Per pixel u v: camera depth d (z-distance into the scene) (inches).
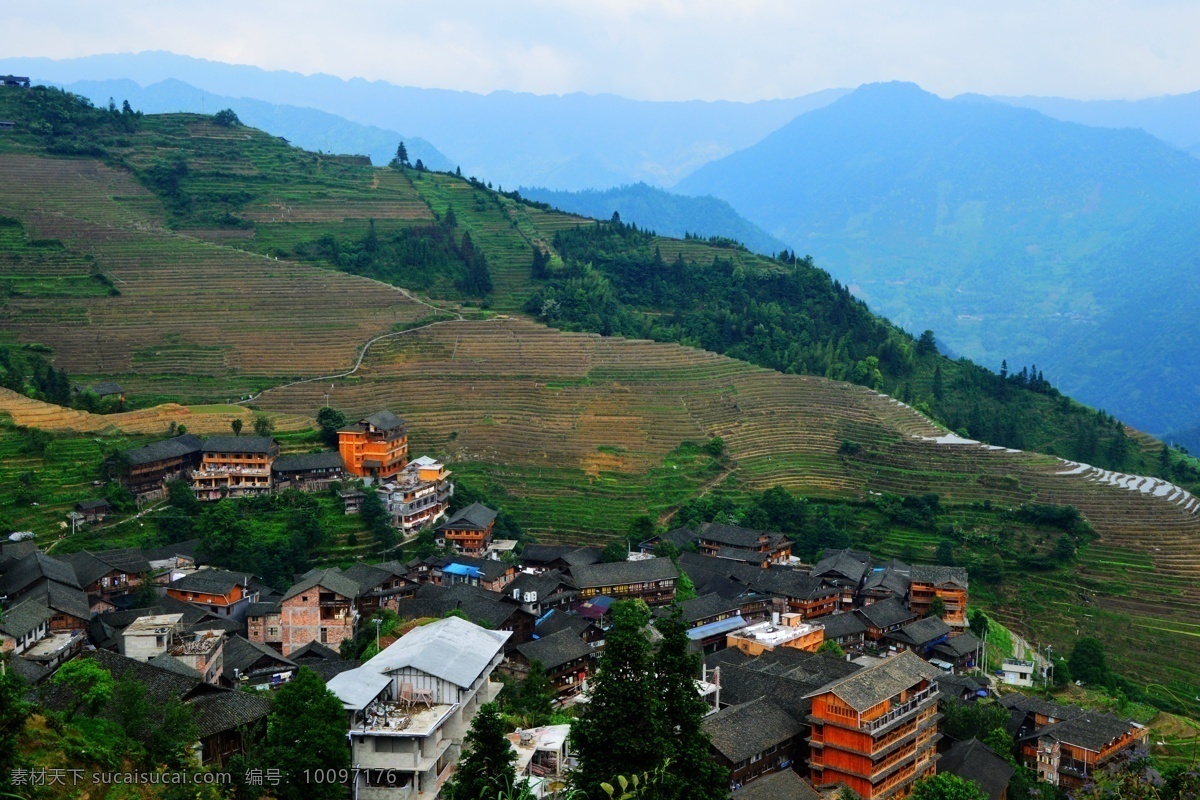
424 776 2571.4
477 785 2183.8
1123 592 6776.6
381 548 5944.9
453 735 2741.1
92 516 5610.2
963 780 3329.2
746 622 5511.8
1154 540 7298.2
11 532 5255.9
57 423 6427.2
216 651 3762.3
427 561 5693.9
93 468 6048.2
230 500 5974.4
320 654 4355.3
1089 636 6358.3
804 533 7007.9
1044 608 6624.0
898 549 7052.2
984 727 4055.1
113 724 2454.5
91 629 3954.2
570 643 4439.0
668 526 7145.7
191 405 7490.2
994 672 5556.1
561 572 5821.9
